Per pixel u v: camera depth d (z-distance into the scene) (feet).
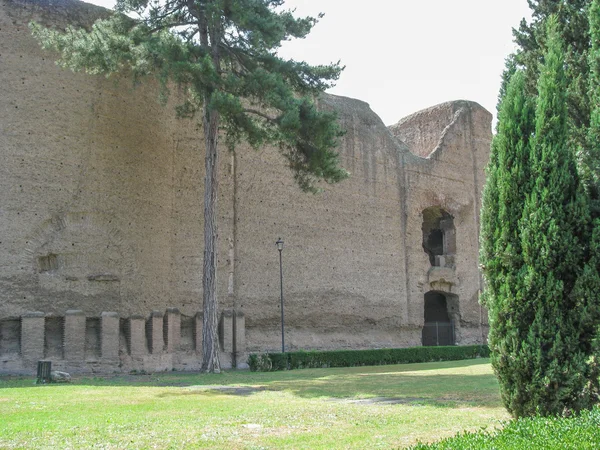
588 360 31.17
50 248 71.61
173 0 75.36
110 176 77.92
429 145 149.28
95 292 74.13
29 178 71.26
